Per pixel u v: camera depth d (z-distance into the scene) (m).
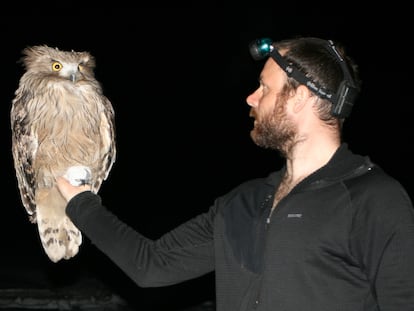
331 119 2.09
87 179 2.46
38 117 3.43
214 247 2.22
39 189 3.37
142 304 6.43
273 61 2.14
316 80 2.05
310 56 2.06
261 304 2.05
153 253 2.32
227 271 2.17
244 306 2.09
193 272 2.35
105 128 3.61
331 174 2.04
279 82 2.11
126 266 2.31
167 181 14.80
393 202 1.93
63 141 3.42
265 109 2.13
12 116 3.63
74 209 2.36
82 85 3.51
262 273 2.07
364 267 1.95
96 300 6.52
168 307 6.36
